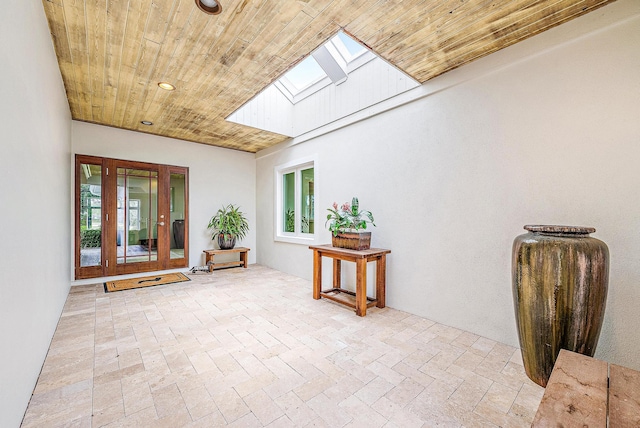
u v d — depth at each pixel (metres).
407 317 2.83
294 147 4.76
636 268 1.71
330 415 1.47
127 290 3.74
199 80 2.86
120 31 2.11
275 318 2.80
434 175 2.75
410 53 2.34
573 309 1.50
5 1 1.19
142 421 1.41
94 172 4.12
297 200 4.87
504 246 2.28
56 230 2.57
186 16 1.95
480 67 2.41
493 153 2.34
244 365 1.94
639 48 1.71
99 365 1.92
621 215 1.77
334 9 1.88
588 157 1.89
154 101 3.35
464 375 1.83
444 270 2.66
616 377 1.04
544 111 2.07
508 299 2.25
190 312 2.95
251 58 2.47
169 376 1.80
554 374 1.07
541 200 2.09
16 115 1.33
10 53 1.25
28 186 1.55
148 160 4.57
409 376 1.82
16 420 1.30
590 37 1.88
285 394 1.64
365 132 3.46
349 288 3.65
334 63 3.59
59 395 1.60
